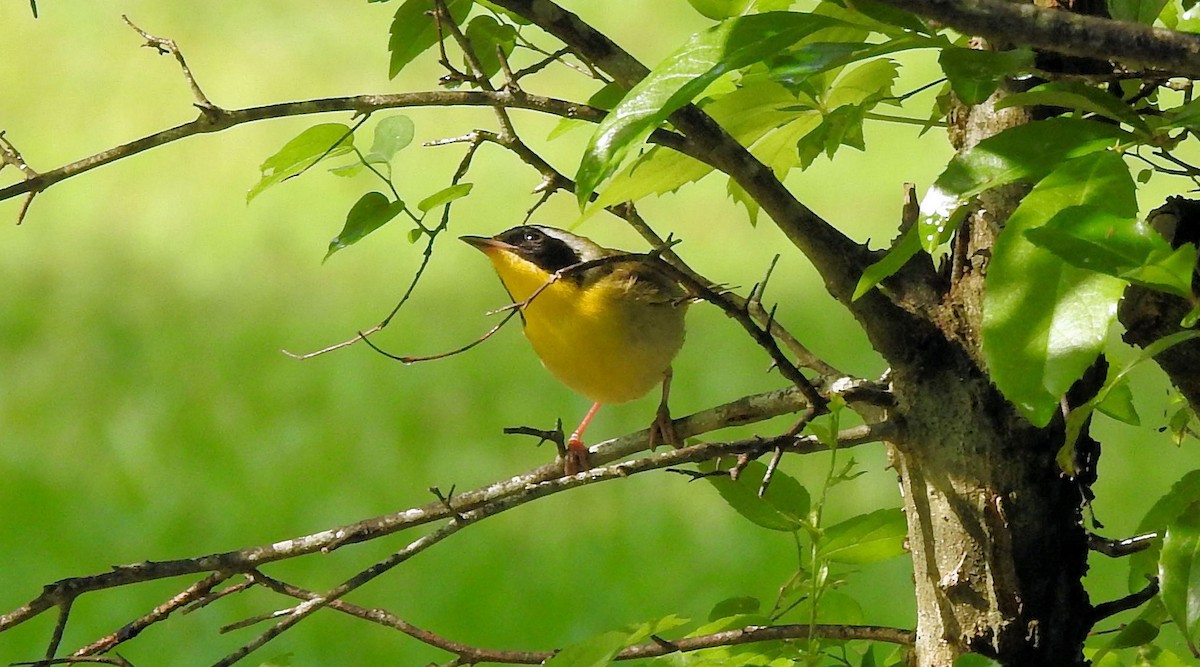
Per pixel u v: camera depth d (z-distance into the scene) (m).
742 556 12.09
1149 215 4.00
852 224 17.27
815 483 12.84
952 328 4.24
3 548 12.83
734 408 4.79
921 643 4.44
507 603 11.78
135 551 12.71
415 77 23.52
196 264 19.38
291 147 4.23
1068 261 2.68
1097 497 12.08
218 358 16.56
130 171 22.41
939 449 4.24
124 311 17.91
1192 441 12.86
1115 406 4.23
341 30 26.52
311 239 19.97
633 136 2.97
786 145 5.02
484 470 13.67
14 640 11.63
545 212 18.69
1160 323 3.80
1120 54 2.60
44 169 22.12
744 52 3.04
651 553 12.32
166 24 27.38
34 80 25.30
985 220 4.15
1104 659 4.33
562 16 3.84
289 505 13.33
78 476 14.02
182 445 14.50
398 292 18.17
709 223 18.67
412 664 11.16
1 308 18.06
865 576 11.47
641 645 4.72
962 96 3.19
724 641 4.55
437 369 15.91
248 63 25.16
